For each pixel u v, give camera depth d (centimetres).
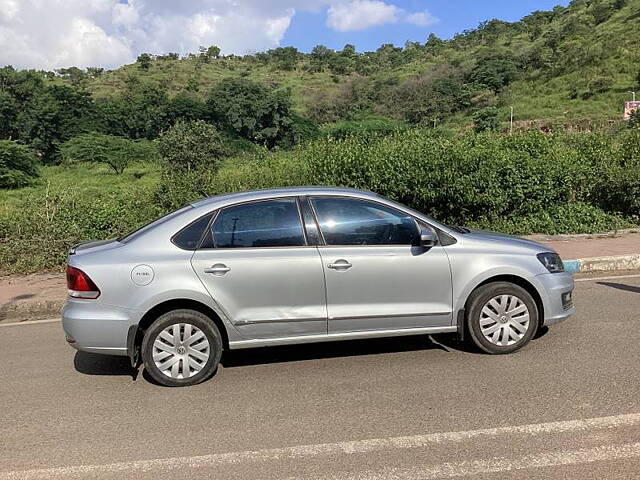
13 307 729
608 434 358
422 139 1107
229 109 8025
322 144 1123
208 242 471
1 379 501
